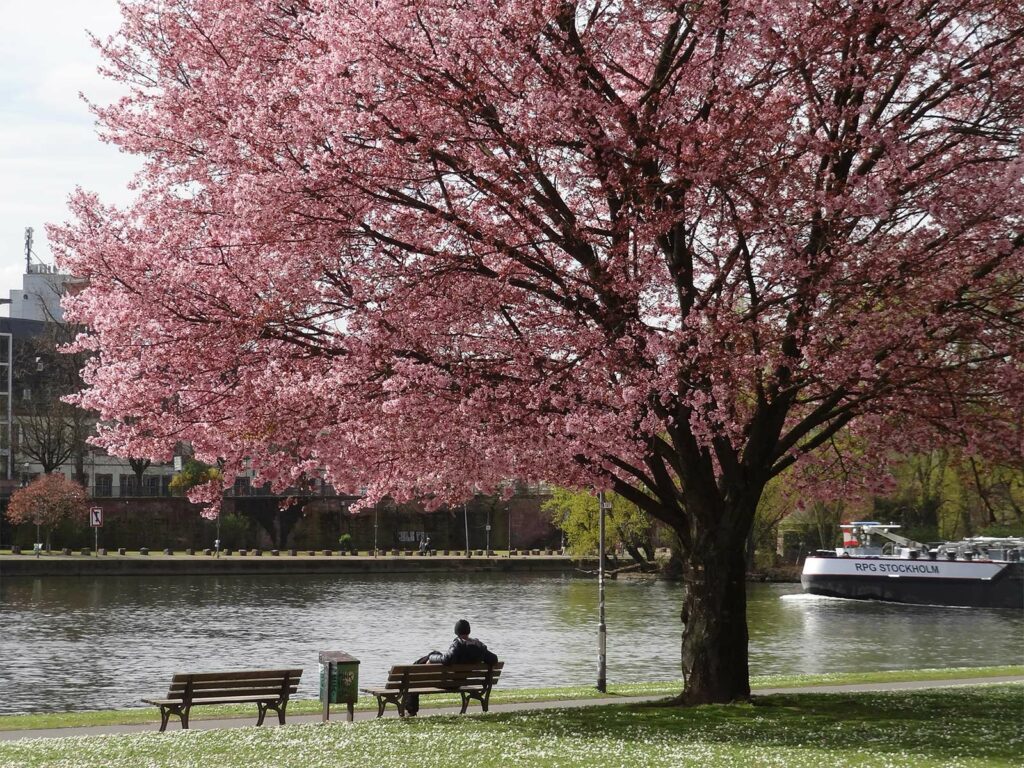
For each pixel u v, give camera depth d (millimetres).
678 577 104062
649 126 19234
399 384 19594
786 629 61594
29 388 141125
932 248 20719
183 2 23156
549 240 20016
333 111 19094
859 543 89312
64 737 21812
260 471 22094
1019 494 45125
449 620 67312
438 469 22344
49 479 113625
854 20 19672
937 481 70500
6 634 59312
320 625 64750
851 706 22484
